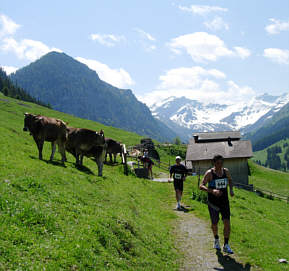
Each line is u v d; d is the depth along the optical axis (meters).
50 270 6.82
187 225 15.72
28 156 18.94
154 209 17.95
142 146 63.28
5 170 12.79
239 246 13.05
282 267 11.45
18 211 8.77
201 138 79.94
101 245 9.12
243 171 63.44
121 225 11.27
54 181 13.70
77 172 18.69
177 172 19.36
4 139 24.02
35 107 111.88
